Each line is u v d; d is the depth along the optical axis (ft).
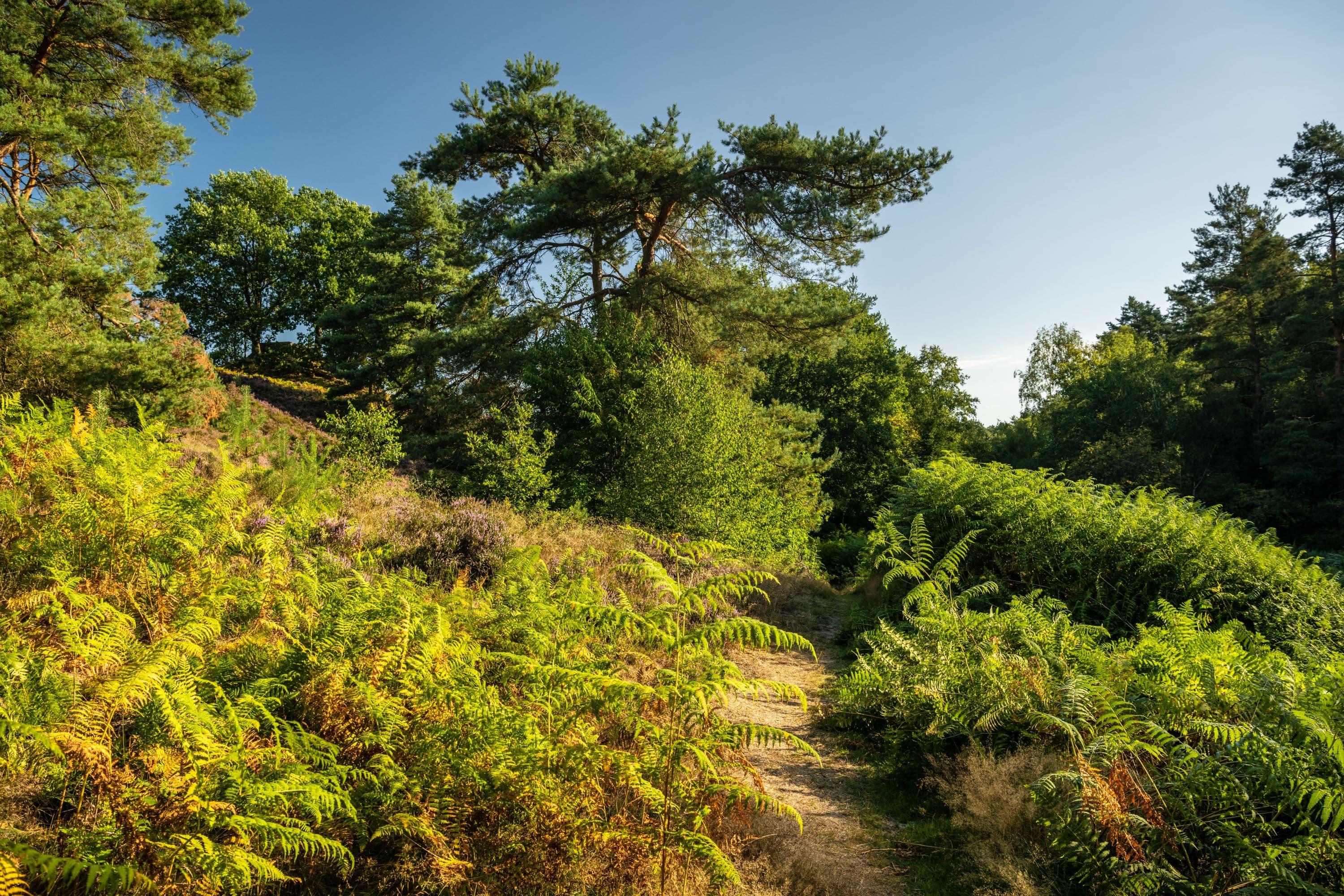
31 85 40.96
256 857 8.54
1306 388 106.93
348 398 89.25
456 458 68.03
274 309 141.38
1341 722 12.84
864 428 122.52
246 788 9.11
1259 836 12.00
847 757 18.92
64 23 45.50
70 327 40.06
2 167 44.16
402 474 54.24
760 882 12.14
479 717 11.96
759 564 46.21
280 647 13.96
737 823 13.61
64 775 9.13
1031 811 13.82
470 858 10.82
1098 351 190.90
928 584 24.57
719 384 58.34
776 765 18.04
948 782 16.17
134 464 17.92
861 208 62.85
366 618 14.32
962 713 17.47
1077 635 21.97
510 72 74.74
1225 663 16.85
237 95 52.95
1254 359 122.72
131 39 47.26
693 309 70.49
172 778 9.12
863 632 30.91
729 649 26.84
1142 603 29.12
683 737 12.68
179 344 47.98
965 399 154.51
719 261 72.64
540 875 10.91
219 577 16.67
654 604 26.89
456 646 14.51
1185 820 12.55
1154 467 108.47
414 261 95.81
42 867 7.13
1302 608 27.58
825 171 59.93
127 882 7.48
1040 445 156.66
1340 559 50.75
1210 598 28.17
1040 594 29.17
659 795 11.27
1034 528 32.94
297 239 144.36
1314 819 11.77
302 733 11.19
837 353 125.18
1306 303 107.34
